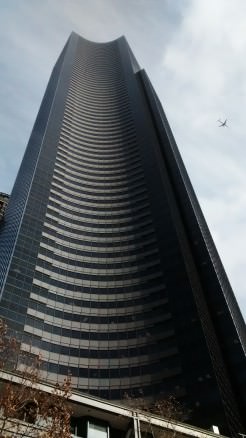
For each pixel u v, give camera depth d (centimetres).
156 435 3850
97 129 15650
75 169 13150
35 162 12331
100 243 10981
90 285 9762
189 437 3991
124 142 14900
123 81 19088
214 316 9850
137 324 8906
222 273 12388
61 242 10438
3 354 3550
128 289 9750
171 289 9425
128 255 10638
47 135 13700
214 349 8481
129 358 8212
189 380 7538
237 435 6619
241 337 9962
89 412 3762
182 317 8731
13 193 12281
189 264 10300
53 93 16500
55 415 2578
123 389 7631
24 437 2777
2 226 10931
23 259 9225
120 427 3872
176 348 8188
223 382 7781
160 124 15925
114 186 12988
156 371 7888
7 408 2481
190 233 11956
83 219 11538
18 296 8400
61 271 9712
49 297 8919
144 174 13150
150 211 11762
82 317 8931
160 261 10219
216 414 6844
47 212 10931
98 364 8056
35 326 8125
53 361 7750
